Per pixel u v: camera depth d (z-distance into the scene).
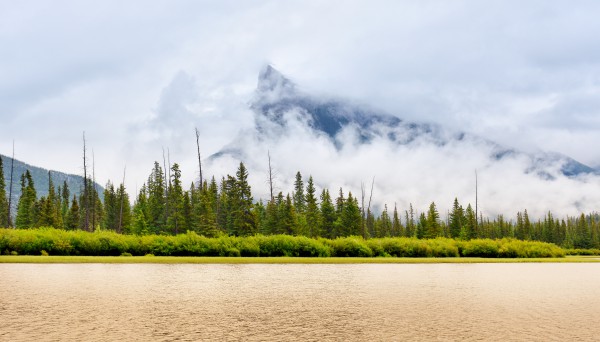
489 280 26.28
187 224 85.56
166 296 17.80
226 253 41.31
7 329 11.62
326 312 14.80
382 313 14.72
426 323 13.12
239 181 83.44
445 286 22.78
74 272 26.06
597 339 11.27
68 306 15.16
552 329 12.45
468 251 52.84
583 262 49.19
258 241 43.38
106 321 12.79
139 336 11.02
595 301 18.06
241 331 11.75
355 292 19.97
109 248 39.56
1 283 20.92
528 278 27.98
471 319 13.83
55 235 38.78
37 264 30.61
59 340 10.51
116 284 21.06
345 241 46.53
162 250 40.41
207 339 10.80
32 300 16.30
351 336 11.32
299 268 32.50
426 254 49.47
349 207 91.12
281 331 11.81
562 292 20.98
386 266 36.12
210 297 17.77
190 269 29.83
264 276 26.41
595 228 168.62
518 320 13.77
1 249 36.66
